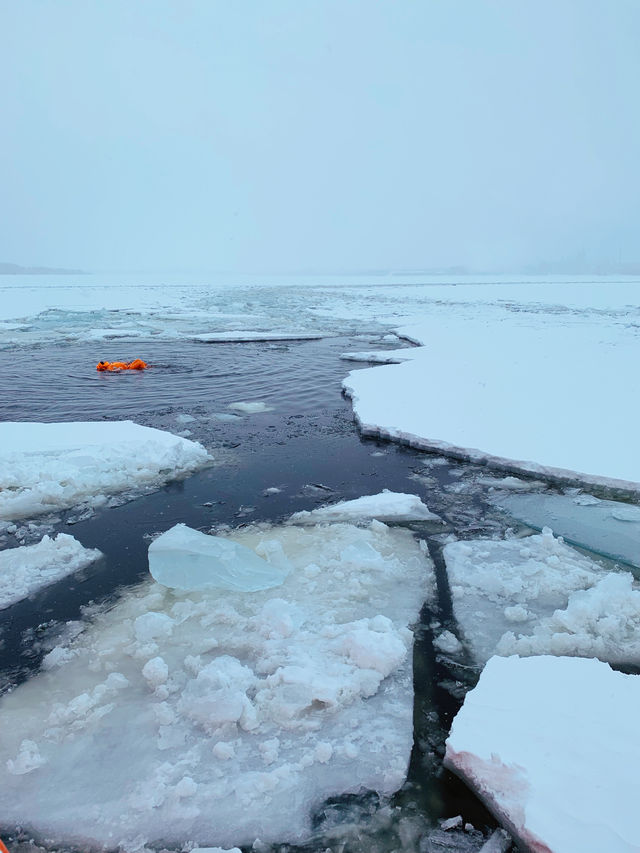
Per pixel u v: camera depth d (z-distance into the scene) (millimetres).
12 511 4863
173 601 3602
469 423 7039
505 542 4324
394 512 4863
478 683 2613
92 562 4102
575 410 7465
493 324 18562
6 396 9305
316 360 12719
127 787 2309
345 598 3584
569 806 1983
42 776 2367
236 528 4621
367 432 7035
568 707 2420
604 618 3217
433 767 2396
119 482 5508
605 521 4672
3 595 3670
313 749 2473
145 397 9297
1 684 2926
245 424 7684
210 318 22281
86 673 2990
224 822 2158
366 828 2139
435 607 3523
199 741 2531
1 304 29516
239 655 3076
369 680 2824
